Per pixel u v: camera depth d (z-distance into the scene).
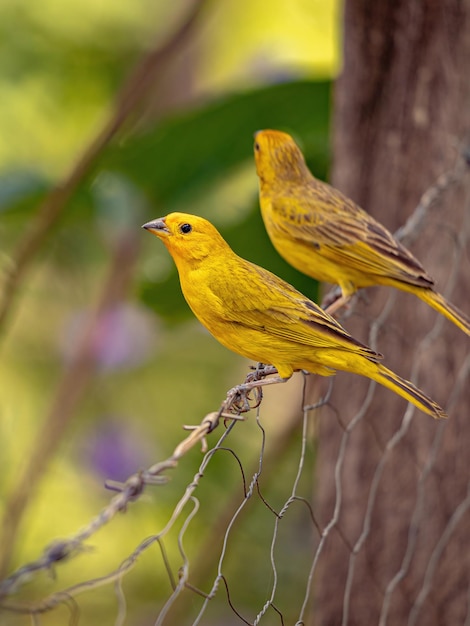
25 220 12.71
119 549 12.55
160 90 14.95
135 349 13.70
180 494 12.12
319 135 12.03
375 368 6.86
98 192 12.03
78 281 14.52
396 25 9.52
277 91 11.00
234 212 12.61
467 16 9.38
